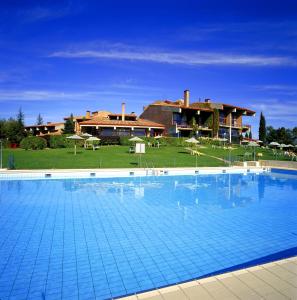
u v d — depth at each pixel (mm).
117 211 13461
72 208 13836
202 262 7949
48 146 43344
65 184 20016
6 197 15953
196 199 16453
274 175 26500
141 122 52844
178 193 18047
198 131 56969
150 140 46219
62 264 7727
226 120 63000
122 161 29625
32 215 12508
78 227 10961
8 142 46656
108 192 17844
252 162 30406
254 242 9555
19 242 9320
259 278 5562
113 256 8281
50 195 16625
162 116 57062
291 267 6023
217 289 5164
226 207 14648
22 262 7824
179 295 4961
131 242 9438
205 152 40938
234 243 9461
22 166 24672
